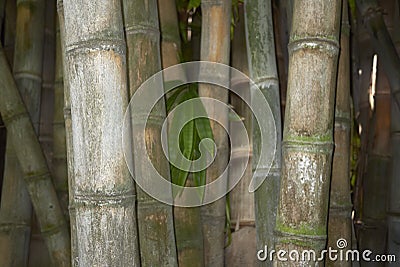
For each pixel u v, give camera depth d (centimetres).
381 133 182
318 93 92
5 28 205
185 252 126
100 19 81
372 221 180
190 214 129
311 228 92
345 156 120
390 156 181
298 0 95
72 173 108
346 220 119
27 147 159
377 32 167
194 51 166
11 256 165
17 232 168
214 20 130
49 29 196
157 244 109
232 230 147
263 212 120
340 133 120
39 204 158
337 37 94
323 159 92
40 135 187
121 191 82
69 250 157
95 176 81
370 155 184
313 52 92
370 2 171
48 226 157
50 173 163
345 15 125
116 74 81
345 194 120
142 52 111
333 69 93
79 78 81
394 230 164
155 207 110
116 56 81
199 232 129
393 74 163
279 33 168
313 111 92
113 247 81
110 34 81
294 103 93
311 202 92
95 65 80
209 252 132
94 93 80
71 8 82
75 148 82
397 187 164
